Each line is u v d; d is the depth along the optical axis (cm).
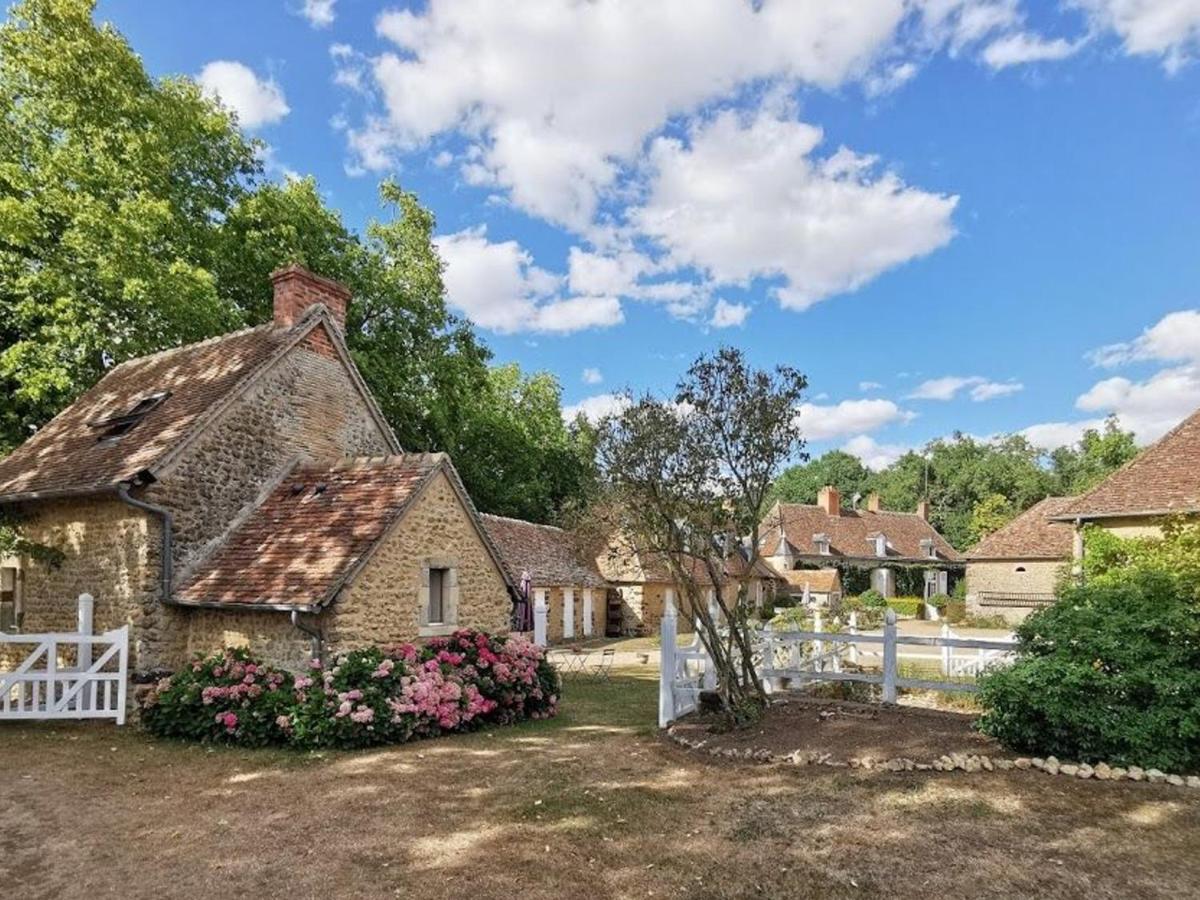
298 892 494
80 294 1638
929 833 573
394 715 940
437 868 530
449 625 1217
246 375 1292
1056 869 504
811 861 531
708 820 621
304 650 1035
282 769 816
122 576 1155
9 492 1266
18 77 1669
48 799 709
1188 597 777
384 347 2484
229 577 1121
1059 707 698
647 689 1507
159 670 1111
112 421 1354
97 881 517
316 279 1498
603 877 512
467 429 2953
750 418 931
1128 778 666
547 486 3572
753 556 957
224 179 2064
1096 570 1422
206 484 1207
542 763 827
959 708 1184
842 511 5266
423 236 2703
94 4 1686
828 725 903
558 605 2656
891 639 1023
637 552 1038
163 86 1881
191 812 666
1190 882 481
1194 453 1739
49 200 1554
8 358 1530
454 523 1248
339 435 1475
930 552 5191
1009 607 3634
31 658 1048
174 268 1585
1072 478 6319
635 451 944
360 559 1051
